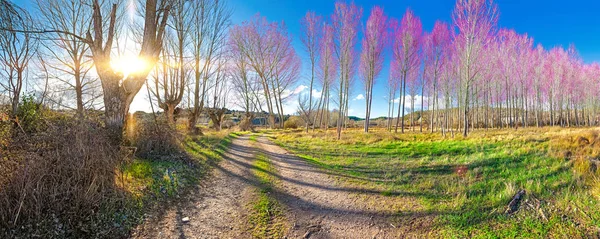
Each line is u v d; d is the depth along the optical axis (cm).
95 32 659
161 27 807
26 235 273
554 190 414
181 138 845
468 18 1496
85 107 578
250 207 435
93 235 299
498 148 796
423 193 480
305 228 360
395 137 1486
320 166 785
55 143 367
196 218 385
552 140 802
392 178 602
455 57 1888
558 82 2783
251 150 1158
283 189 546
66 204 317
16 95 554
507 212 362
